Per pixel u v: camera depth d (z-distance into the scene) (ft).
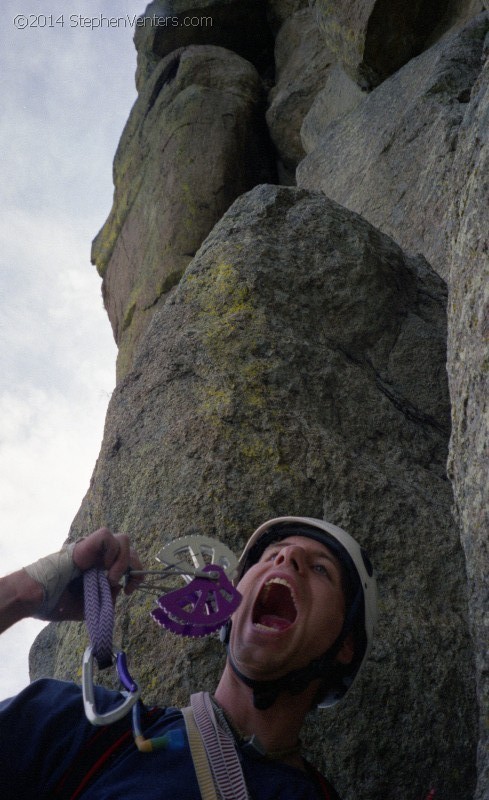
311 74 26.58
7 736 5.53
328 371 10.72
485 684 7.68
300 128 25.77
